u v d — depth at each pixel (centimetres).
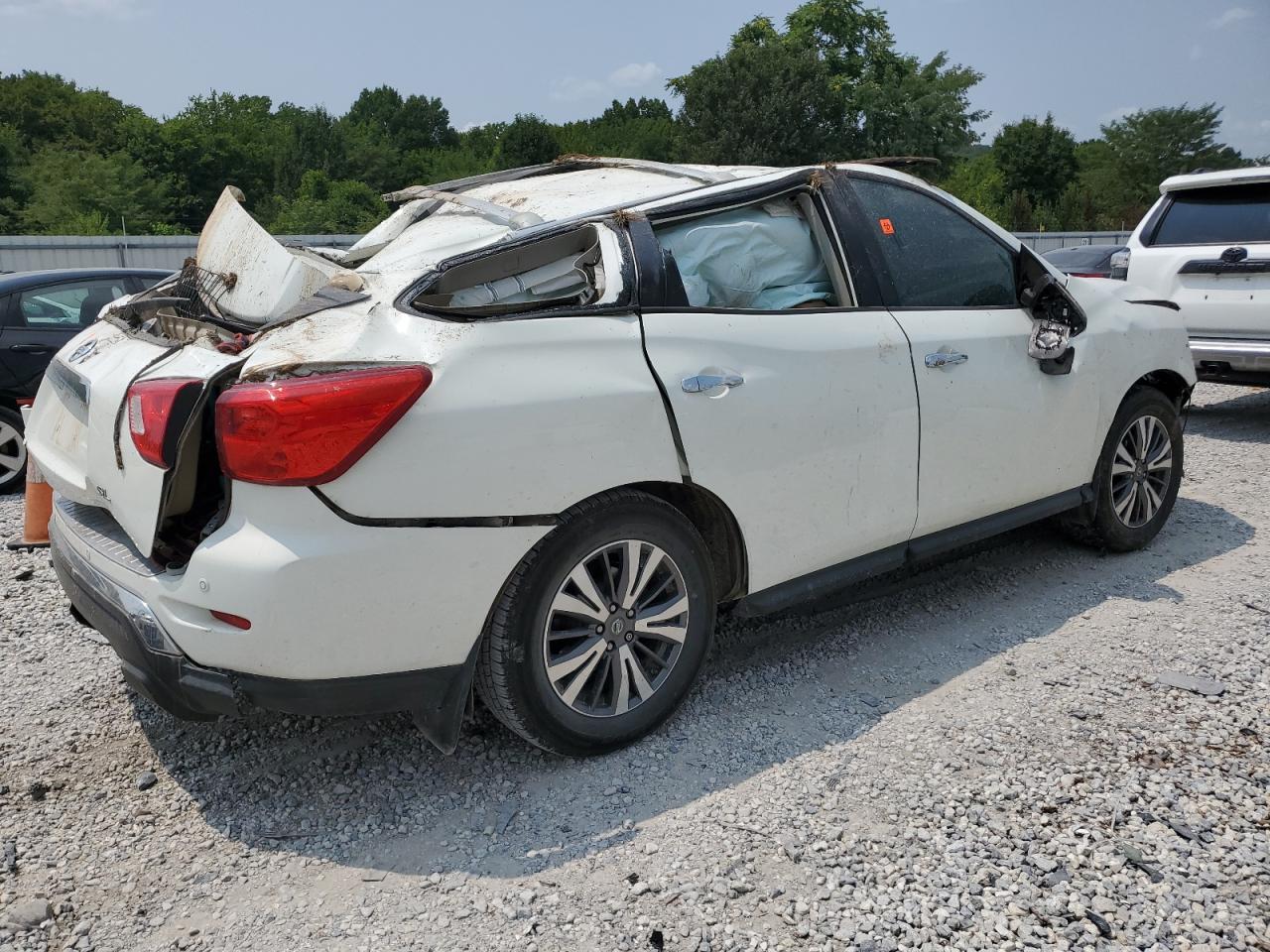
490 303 303
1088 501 453
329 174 8550
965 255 409
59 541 329
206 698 267
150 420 266
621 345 298
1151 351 469
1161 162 6550
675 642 321
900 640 397
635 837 275
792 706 346
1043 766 304
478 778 305
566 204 346
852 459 349
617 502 298
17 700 356
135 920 247
